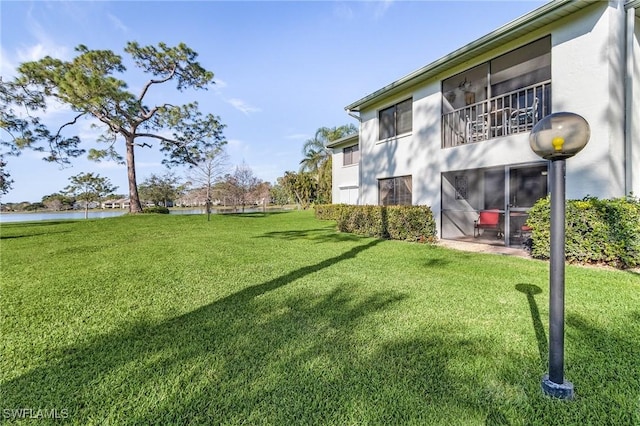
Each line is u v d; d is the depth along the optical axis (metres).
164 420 1.91
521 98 9.51
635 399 1.99
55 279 5.27
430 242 8.90
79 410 2.02
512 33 7.25
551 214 2.06
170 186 35.16
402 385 2.18
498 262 6.04
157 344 2.90
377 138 12.41
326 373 2.35
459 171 9.56
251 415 1.93
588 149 6.25
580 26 6.36
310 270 5.62
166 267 6.06
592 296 3.91
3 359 2.68
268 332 3.11
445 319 3.33
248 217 20.05
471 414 1.89
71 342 2.98
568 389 2.00
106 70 18.12
